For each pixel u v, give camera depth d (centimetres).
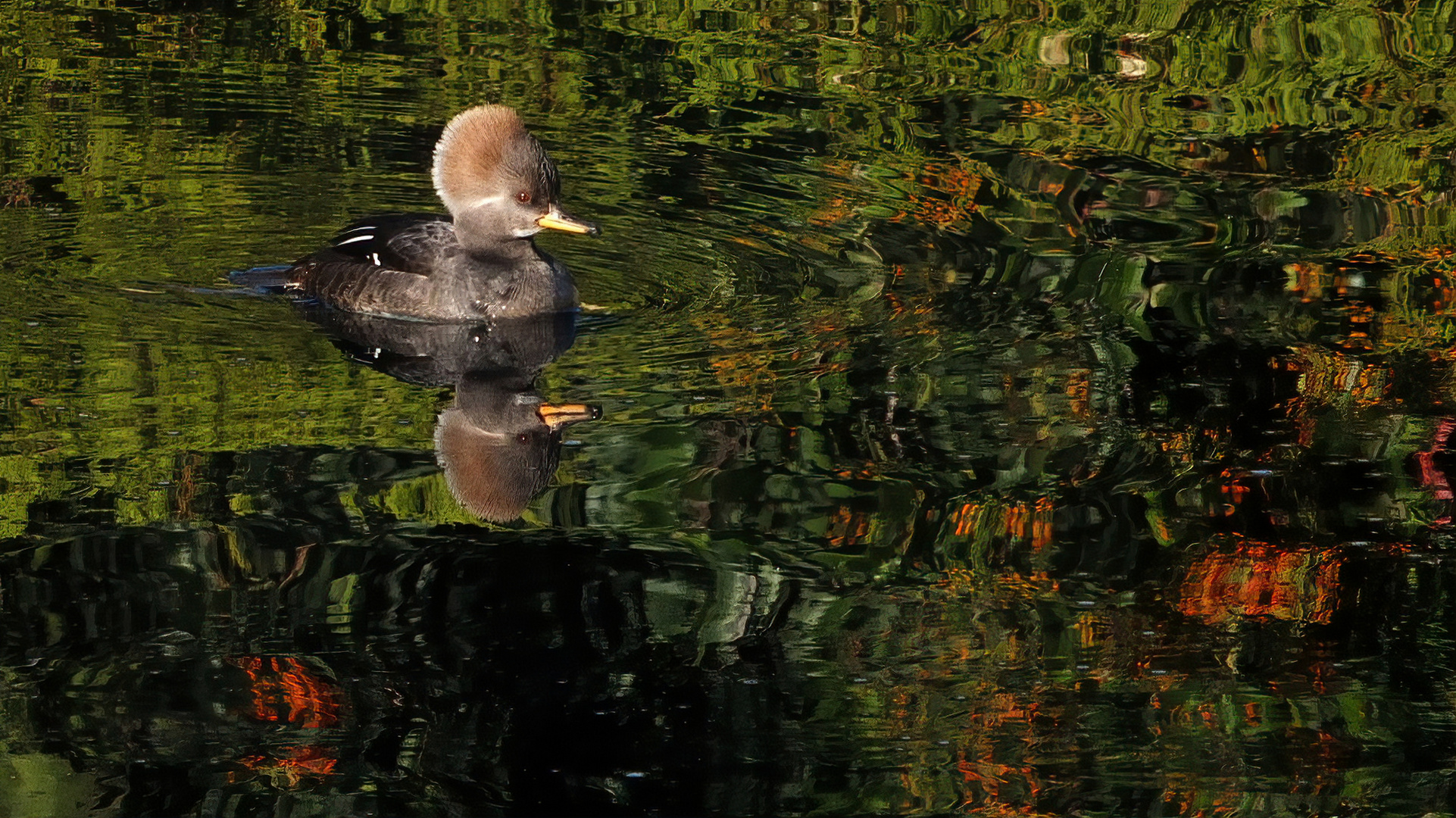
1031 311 1231
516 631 802
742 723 746
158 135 1656
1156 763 729
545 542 888
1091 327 1200
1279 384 1103
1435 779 718
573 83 1838
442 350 1174
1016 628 824
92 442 986
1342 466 989
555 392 1088
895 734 745
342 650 790
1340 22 2028
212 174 1563
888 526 916
